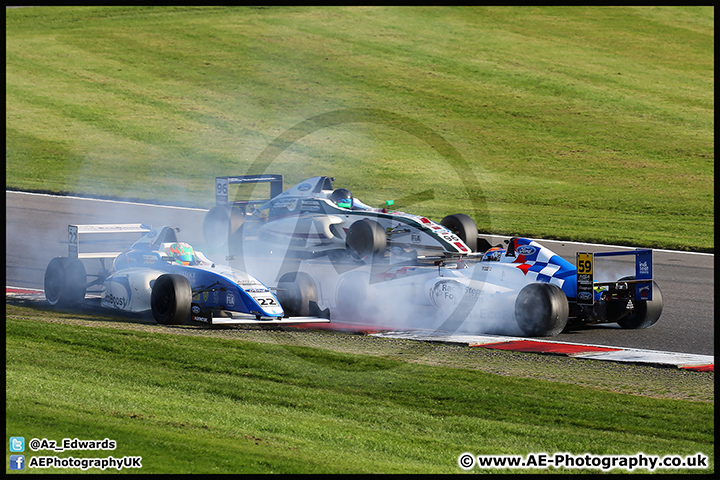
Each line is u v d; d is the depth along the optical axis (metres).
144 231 48.75
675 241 76.25
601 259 69.00
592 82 170.00
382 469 24.58
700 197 103.69
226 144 133.62
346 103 156.88
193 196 101.56
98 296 50.56
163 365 35.31
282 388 32.81
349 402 31.38
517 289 43.81
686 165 122.62
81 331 40.41
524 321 41.84
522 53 189.00
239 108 153.00
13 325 41.28
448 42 195.88
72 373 33.62
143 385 32.47
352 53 186.62
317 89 164.12
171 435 26.78
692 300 52.66
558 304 41.19
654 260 68.00
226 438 26.81
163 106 152.88
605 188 109.75
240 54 185.25
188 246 45.75
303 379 34.06
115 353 36.94
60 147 127.44
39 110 147.12
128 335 39.91
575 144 134.88
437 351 38.88
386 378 34.31
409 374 34.91
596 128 143.50
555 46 194.50
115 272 46.66
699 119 148.12
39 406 29.12
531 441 27.47
